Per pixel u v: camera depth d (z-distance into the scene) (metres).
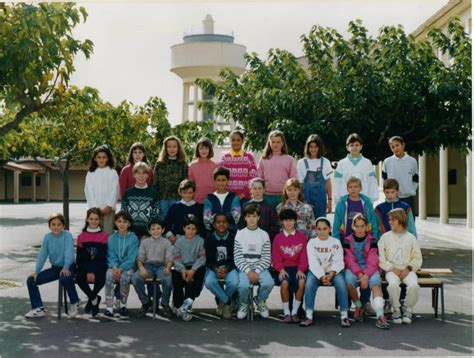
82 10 8.65
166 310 7.51
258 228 7.55
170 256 7.58
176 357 5.79
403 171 9.80
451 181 26.05
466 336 6.55
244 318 7.40
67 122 16.44
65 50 8.80
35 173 48.84
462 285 9.72
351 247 7.46
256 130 15.05
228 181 8.61
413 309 7.96
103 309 8.01
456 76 13.16
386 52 13.41
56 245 7.61
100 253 7.61
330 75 14.06
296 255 7.41
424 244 15.89
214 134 16.33
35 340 6.41
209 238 7.63
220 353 5.91
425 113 13.55
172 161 8.64
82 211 33.94
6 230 21.53
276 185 8.67
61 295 7.43
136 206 8.09
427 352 5.95
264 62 15.13
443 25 19.06
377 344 6.25
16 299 8.62
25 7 7.88
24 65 8.15
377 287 7.16
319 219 7.38
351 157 8.77
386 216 8.07
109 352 5.95
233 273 7.41
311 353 5.92
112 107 17.44
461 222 21.75
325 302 8.52
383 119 13.64
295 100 13.89
